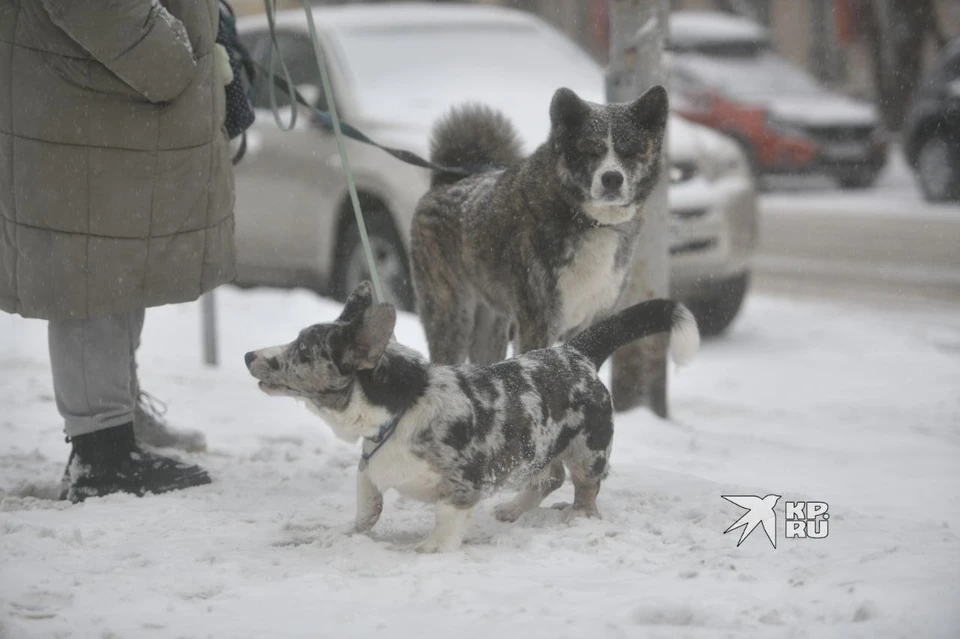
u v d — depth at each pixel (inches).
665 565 264.4
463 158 418.3
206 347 541.6
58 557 271.3
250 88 400.5
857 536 285.3
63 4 291.1
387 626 226.4
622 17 450.3
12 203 313.4
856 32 1690.5
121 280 318.7
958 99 1136.8
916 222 1056.2
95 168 310.3
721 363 592.1
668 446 416.5
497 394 279.6
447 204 397.4
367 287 287.6
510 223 368.8
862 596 235.9
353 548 273.4
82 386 329.7
